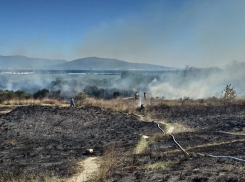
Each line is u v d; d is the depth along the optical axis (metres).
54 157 9.88
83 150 11.16
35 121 17.95
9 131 15.23
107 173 7.24
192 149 9.49
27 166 8.55
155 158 8.65
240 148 8.90
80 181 6.93
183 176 6.14
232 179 5.54
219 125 15.15
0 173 7.68
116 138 13.79
